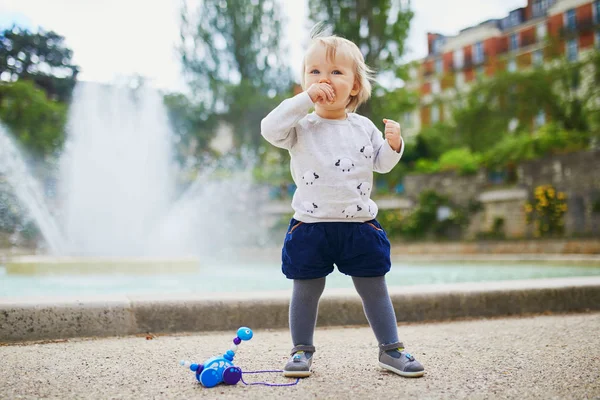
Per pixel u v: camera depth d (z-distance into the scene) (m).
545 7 30.12
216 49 23.25
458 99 26.72
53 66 20.95
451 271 7.55
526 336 2.46
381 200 17.70
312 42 2.08
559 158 14.61
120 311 2.54
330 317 2.86
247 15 23.38
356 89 2.09
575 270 7.36
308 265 1.87
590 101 21.84
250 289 4.65
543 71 22.88
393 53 18.73
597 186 13.80
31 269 6.14
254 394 1.52
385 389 1.57
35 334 2.39
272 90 24.00
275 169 20.31
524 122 22.88
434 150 24.94
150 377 1.73
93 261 6.31
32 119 17.83
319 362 1.99
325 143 1.95
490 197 15.85
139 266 6.39
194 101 23.14
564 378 1.67
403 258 11.24
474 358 2.01
